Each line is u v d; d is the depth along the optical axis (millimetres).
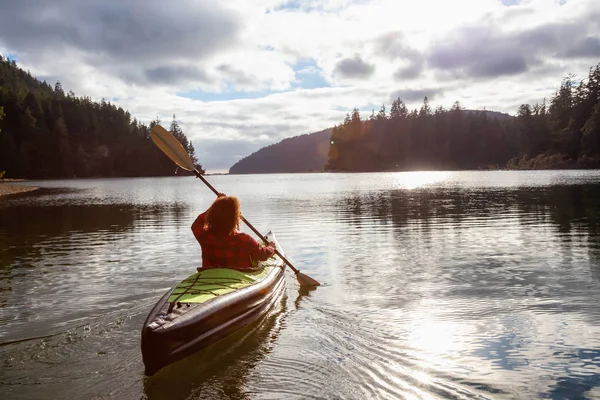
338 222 11695
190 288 3908
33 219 14203
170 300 3648
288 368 3141
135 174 120062
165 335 3127
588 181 31266
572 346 3398
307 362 3232
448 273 5887
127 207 18953
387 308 4461
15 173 99688
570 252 6965
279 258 5777
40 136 106750
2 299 5020
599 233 8648
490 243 8055
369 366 3141
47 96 134875
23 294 5219
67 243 9180
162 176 122750
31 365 3283
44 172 104000
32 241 9500
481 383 2861
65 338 3785
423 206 15875
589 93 83062
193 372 3117
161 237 9844
